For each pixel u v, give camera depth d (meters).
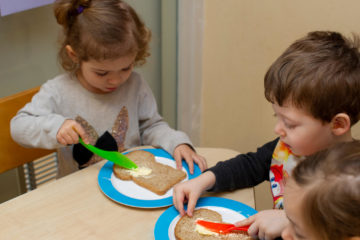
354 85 0.78
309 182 0.53
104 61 1.07
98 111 1.26
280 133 0.85
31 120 1.12
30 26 1.40
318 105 0.77
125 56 1.09
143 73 1.83
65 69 1.24
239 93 1.80
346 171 0.51
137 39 1.12
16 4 1.24
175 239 0.80
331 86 0.76
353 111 0.81
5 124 1.21
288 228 0.61
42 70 1.50
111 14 1.08
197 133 2.01
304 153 0.85
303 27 1.51
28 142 1.12
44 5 1.38
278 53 1.61
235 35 1.71
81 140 1.06
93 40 1.06
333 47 0.81
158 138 1.21
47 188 0.95
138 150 1.11
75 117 1.25
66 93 1.23
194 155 1.07
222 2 1.69
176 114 2.01
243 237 0.80
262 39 1.64
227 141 1.95
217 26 1.75
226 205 0.89
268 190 1.88
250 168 1.01
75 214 0.87
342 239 0.51
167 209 0.87
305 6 1.48
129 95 1.31
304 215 0.54
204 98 1.93
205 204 0.90
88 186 0.96
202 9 1.75
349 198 0.49
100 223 0.85
